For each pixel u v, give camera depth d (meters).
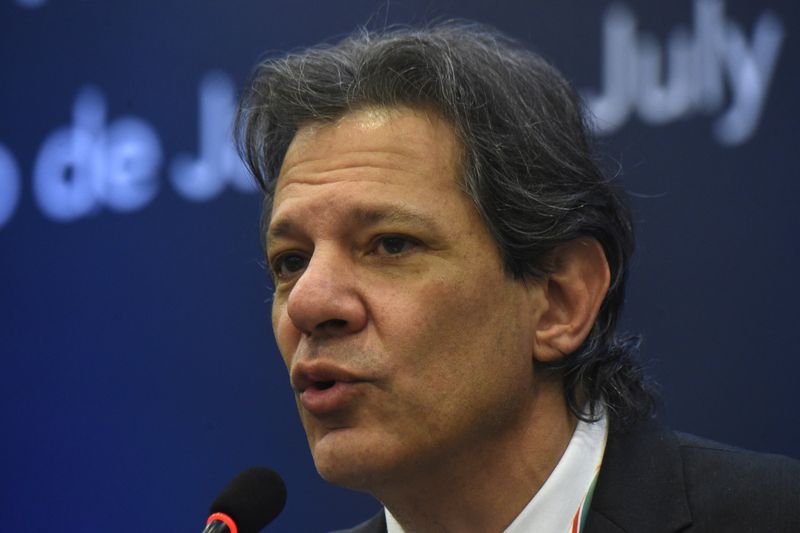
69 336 10.71
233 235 10.38
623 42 9.35
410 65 5.02
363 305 4.71
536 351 5.04
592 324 5.17
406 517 5.12
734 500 4.95
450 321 4.74
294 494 9.95
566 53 9.50
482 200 4.88
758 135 8.92
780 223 8.80
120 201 10.73
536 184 5.07
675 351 8.96
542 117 5.26
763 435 8.70
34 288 10.84
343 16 10.27
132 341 10.55
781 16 8.93
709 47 9.11
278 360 10.16
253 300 10.27
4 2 11.19
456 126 4.93
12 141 11.05
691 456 5.21
